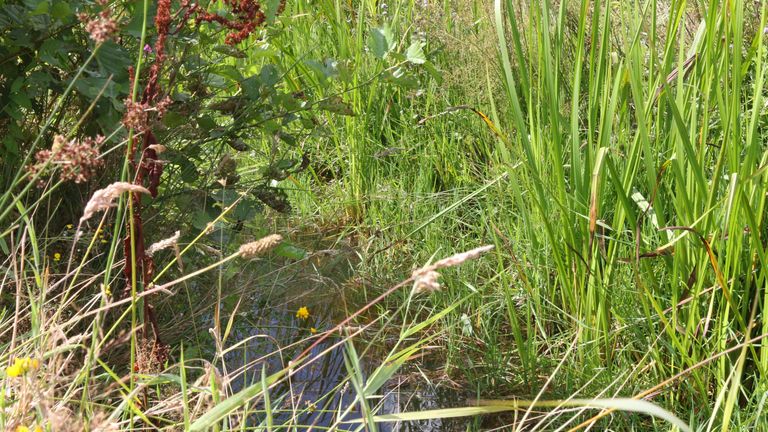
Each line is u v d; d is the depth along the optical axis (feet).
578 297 9.59
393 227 13.48
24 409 5.88
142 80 9.45
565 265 9.76
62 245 9.99
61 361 7.13
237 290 10.87
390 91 15.74
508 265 11.55
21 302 8.36
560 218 10.02
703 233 8.26
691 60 9.48
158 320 10.24
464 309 10.97
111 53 8.84
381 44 11.29
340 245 13.58
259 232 10.78
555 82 9.77
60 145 5.99
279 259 12.80
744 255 8.64
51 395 6.23
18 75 9.43
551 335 10.32
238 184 11.16
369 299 11.88
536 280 10.16
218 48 9.98
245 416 6.61
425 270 5.04
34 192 10.00
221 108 10.49
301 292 12.01
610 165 8.39
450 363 9.98
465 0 15.38
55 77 9.84
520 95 13.24
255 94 10.53
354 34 16.90
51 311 8.53
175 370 8.95
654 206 8.46
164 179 10.61
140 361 7.88
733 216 7.93
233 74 10.44
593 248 9.12
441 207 13.58
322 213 14.58
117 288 9.82
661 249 8.28
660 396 8.67
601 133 9.02
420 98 16.12
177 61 9.52
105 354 8.87
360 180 14.90
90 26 5.80
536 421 8.82
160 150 6.94
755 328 8.61
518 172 11.89
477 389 9.51
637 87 8.23
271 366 10.20
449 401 9.57
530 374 9.53
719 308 8.32
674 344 8.25
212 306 10.78
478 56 13.61
